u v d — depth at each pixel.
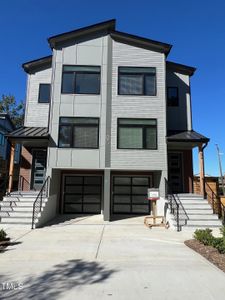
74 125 14.05
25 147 15.74
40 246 8.04
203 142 13.76
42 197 12.82
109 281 5.16
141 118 14.24
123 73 14.69
